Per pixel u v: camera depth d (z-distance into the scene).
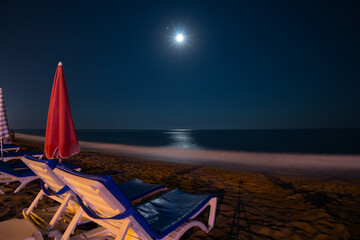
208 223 2.86
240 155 14.23
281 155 14.51
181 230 2.03
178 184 5.40
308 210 3.55
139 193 3.04
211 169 7.93
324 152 17.33
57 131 2.56
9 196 3.89
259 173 7.29
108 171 6.88
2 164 4.20
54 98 2.54
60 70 2.60
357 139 43.53
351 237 2.65
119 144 24.23
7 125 3.95
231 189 4.96
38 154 6.52
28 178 4.10
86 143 24.88
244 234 2.73
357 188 5.12
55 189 2.57
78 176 1.64
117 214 1.74
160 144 26.38
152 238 1.81
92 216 1.82
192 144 27.86
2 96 3.92
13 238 2.07
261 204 3.88
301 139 44.62
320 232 2.78
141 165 8.36
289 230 2.84
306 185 5.42
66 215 2.60
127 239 1.90
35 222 2.43
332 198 4.26
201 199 2.66
